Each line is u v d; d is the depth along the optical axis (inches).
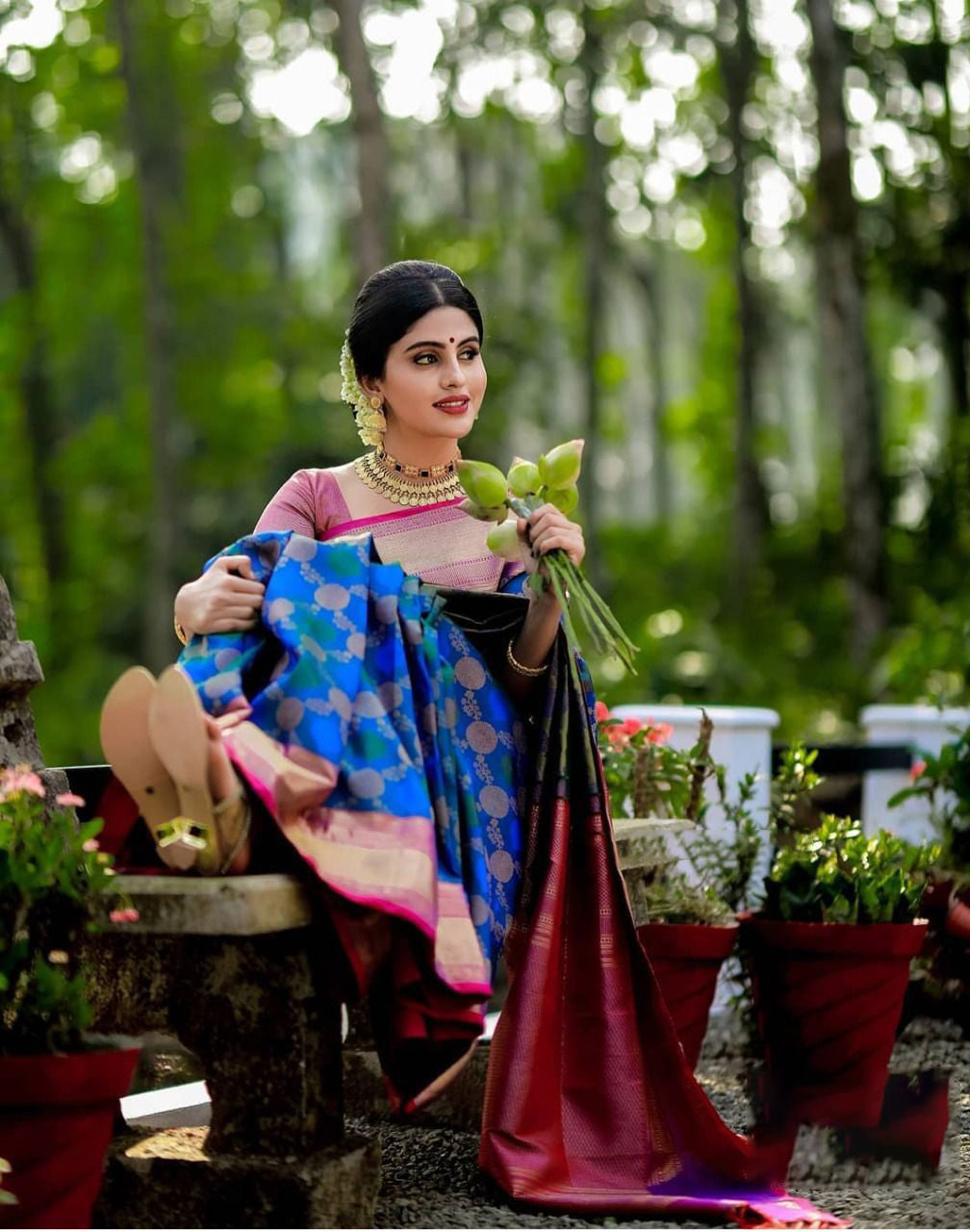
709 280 1573.6
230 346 1251.2
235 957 141.9
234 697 143.3
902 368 1392.7
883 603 689.6
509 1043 154.4
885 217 738.8
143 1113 178.2
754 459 1001.5
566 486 160.2
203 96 1198.9
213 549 1195.3
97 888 132.5
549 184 1152.2
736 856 225.1
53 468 1227.9
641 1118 156.2
